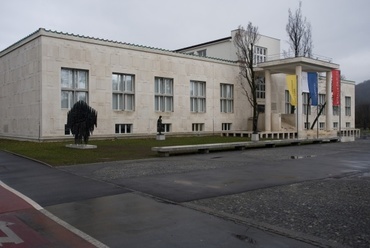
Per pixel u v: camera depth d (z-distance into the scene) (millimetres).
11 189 9461
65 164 14156
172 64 32281
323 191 9047
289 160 16078
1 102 31578
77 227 6223
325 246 5141
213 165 14133
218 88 36469
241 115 38938
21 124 27609
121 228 6141
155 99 31359
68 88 26078
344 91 54250
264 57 43531
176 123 32719
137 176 11359
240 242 5379
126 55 29000
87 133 20703
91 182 10367
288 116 41781
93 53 27109
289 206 7480
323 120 49531
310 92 35281
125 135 28875
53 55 25078
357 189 9289
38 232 5961
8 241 5531
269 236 5617
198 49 45781
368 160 16125
